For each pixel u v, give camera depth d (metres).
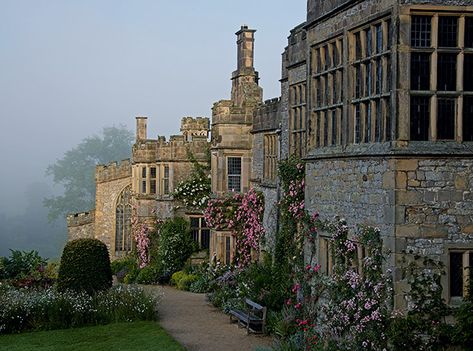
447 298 10.70
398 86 10.72
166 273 31.55
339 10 12.98
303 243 15.56
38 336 16.98
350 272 11.82
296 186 17.55
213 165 27.45
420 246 10.72
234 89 29.77
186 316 19.55
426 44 10.84
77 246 20.31
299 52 18.33
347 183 12.55
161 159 34.12
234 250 26.19
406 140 10.76
